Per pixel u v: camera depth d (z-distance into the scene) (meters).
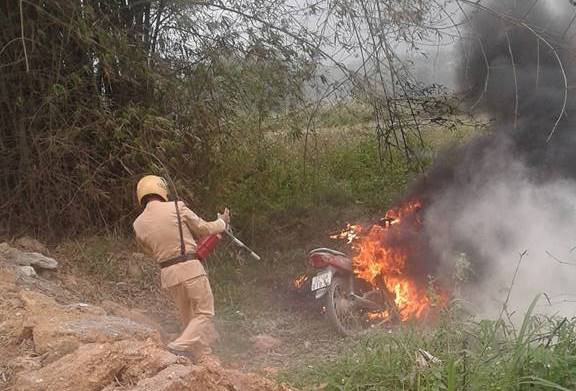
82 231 8.42
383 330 6.44
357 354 5.61
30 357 4.60
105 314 5.51
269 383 4.84
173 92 8.59
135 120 8.22
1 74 7.82
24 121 8.00
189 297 5.81
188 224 5.91
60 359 4.32
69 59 8.01
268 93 8.89
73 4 7.59
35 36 7.76
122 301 7.45
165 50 8.80
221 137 9.02
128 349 4.32
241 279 8.75
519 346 4.52
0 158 8.09
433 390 4.48
